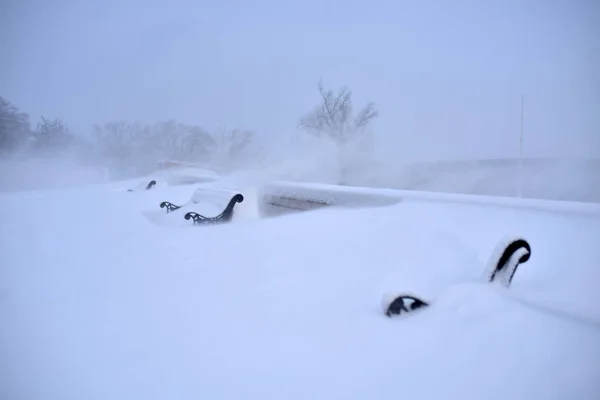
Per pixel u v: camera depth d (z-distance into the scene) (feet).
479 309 6.98
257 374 5.90
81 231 16.24
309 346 6.60
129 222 18.17
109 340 7.12
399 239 12.80
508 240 7.89
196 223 19.80
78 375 6.02
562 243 10.89
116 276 10.54
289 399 5.32
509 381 5.27
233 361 6.30
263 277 10.17
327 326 7.24
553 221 12.80
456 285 7.93
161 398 5.46
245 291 9.30
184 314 8.13
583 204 14.70
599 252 9.71
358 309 7.86
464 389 5.22
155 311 8.30
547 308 7.03
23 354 6.63
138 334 7.30
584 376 5.18
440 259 10.57
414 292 7.50
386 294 7.54
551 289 8.14
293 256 11.76
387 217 15.98
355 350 6.37
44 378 5.97
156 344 6.93
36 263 11.78
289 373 5.89
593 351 5.61
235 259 11.80
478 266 9.86
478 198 17.52
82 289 9.60
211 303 8.66
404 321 7.11
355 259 11.05
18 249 13.38
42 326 7.63
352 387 5.47
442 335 6.45
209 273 10.65
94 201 28.48
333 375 5.77
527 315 6.63
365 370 5.82
